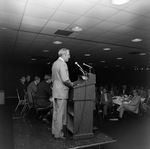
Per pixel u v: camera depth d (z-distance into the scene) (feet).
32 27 12.65
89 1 8.30
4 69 37.32
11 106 23.67
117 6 8.82
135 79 52.54
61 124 7.98
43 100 12.26
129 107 16.78
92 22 11.35
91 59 30.71
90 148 9.37
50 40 16.63
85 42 17.34
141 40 16.34
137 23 11.44
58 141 7.82
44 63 37.68
